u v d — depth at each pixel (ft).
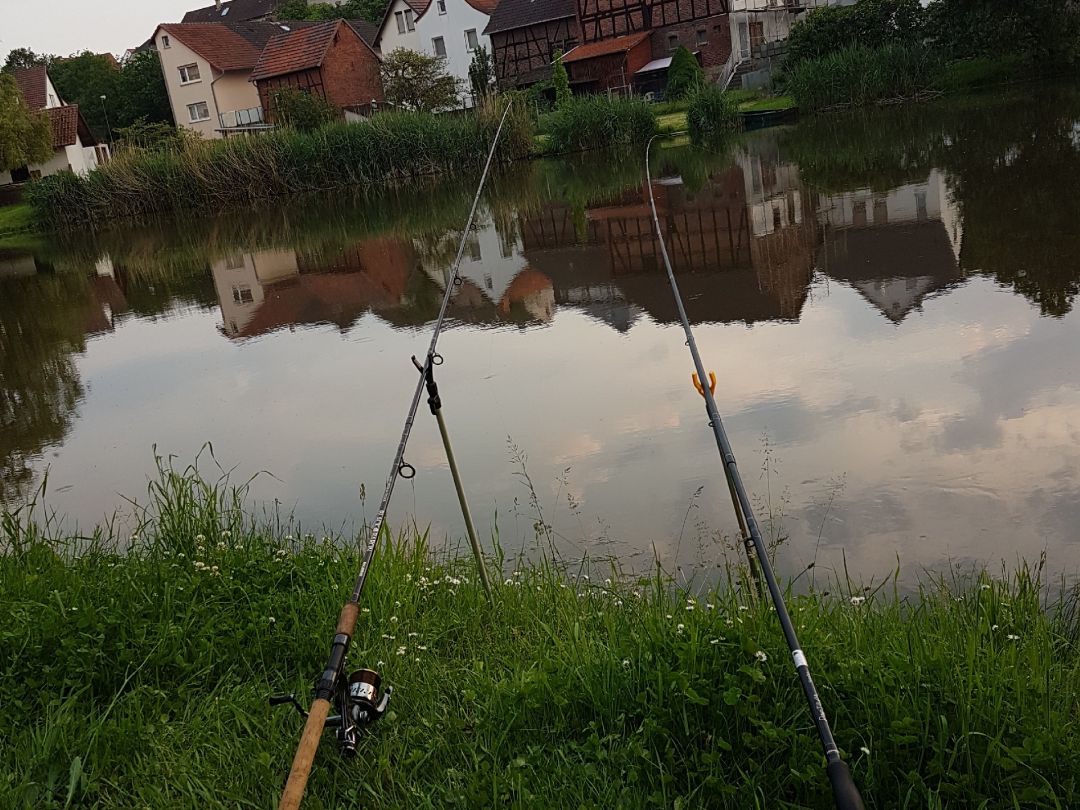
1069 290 25.48
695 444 19.10
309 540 15.34
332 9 238.27
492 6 166.61
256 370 30.37
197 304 44.19
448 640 11.96
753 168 60.59
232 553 13.96
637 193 58.34
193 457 22.75
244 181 98.99
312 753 6.58
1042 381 19.75
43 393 30.91
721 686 9.34
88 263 65.72
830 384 21.22
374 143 96.89
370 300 39.09
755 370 22.95
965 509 15.23
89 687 10.79
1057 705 8.98
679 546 15.15
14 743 10.03
